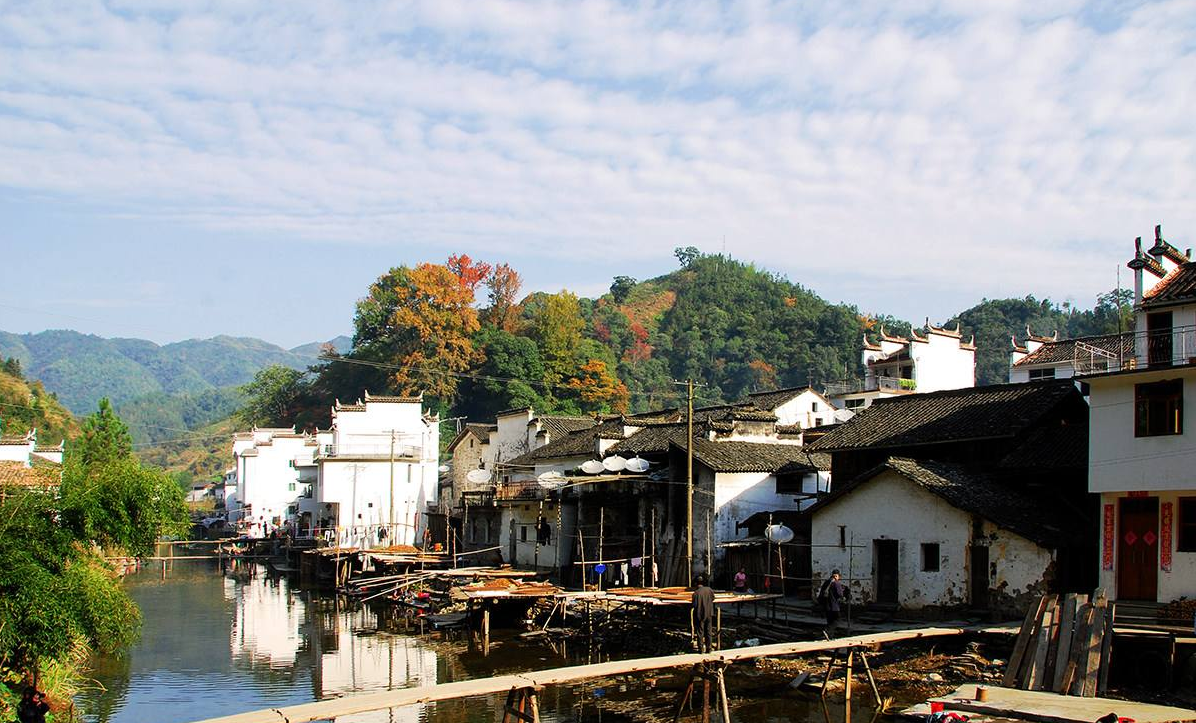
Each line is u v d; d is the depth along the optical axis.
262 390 147.00
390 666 37.38
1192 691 24.73
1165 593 30.06
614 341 159.62
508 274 127.75
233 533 107.44
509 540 64.69
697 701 29.64
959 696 24.58
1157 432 30.56
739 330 168.75
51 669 28.39
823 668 31.73
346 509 76.44
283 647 42.22
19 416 125.69
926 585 35.25
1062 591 32.41
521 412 72.06
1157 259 33.44
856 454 44.31
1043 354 54.56
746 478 48.31
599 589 46.53
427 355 115.50
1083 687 24.44
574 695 31.14
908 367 67.31
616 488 52.03
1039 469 35.72
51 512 26.86
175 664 38.41
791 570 44.41
